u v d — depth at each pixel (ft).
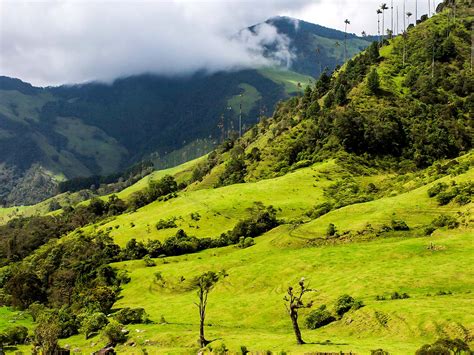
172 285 410.72
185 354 236.63
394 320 221.25
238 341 232.53
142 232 598.75
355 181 649.61
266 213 536.42
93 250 543.39
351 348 191.11
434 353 164.14
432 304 227.61
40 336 280.72
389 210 426.51
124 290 431.84
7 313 423.64
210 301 343.05
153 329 290.15
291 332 249.75
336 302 260.83
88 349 280.51
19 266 616.39
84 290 435.53
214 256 482.28
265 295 325.01
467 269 274.16
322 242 405.59
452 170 499.10
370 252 343.87
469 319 200.95
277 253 408.46
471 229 345.72
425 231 366.63
